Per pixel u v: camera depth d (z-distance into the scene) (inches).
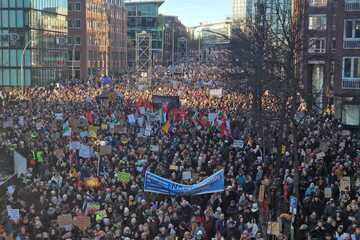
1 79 3535.9
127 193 926.4
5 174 1252.5
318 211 845.8
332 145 1214.3
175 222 806.5
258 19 2036.2
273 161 1119.0
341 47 1894.7
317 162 1033.5
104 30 5393.7
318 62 2273.6
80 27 4766.2
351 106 1889.8
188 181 964.0
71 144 1154.7
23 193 934.4
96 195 916.0
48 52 3855.8
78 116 1636.3
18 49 3508.9
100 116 1697.8
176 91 2610.7
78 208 872.9
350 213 780.0
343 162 1042.1
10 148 1305.4
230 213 829.2
